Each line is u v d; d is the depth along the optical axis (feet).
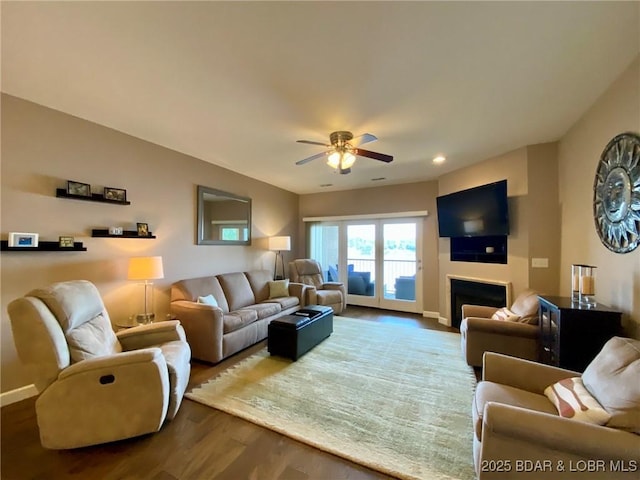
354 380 8.84
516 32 5.22
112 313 9.86
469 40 5.43
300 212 21.53
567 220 10.03
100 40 5.47
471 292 14.07
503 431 4.15
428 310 17.07
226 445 6.04
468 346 9.52
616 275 7.01
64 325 6.11
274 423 6.70
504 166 12.20
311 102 7.80
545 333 8.28
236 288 13.91
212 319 9.98
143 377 6.04
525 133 10.06
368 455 5.70
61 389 5.64
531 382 5.78
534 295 9.52
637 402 3.91
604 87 7.14
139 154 10.69
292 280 18.24
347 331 13.80
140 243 10.78
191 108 8.23
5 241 7.40
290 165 14.20
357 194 19.63
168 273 11.86
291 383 8.63
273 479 5.16
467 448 5.90
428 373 9.34
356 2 4.52
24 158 7.83
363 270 19.69
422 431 6.45
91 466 5.45
